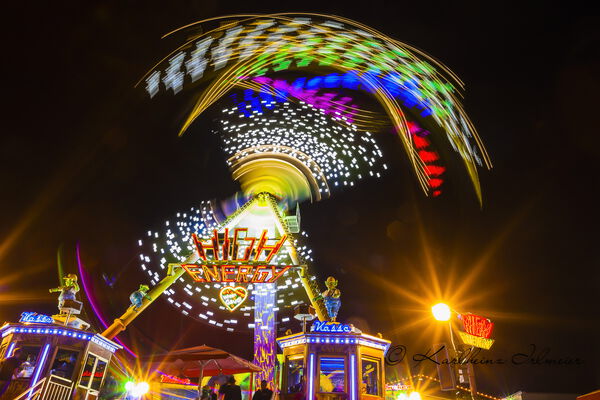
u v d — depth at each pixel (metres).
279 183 28.61
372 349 14.44
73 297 15.77
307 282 17.53
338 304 15.66
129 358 18.17
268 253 17.66
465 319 15.41
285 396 13.67
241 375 22.08
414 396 18.11
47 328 14.13
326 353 13.94
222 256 17.48
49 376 13.26
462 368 15.23
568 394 20.77
